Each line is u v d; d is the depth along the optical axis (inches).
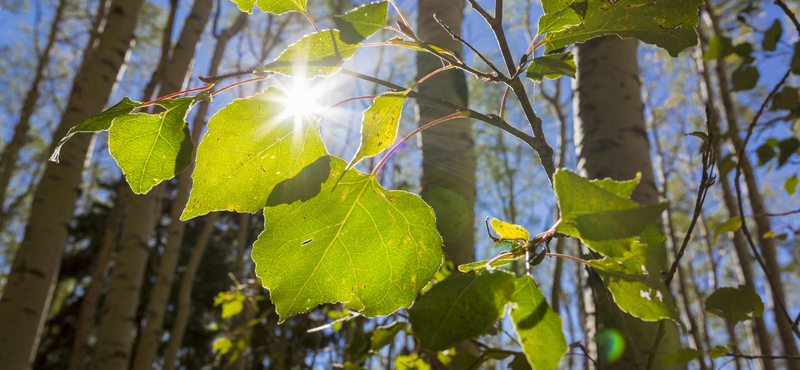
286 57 6.4
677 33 7.0
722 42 12.5
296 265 6.7
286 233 6.7
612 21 6.9
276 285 6.7
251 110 6.5
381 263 6.7
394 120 6.6
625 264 5.8
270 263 6.7
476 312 4.9
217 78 6.4
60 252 33.5
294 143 6.7
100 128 6.3
